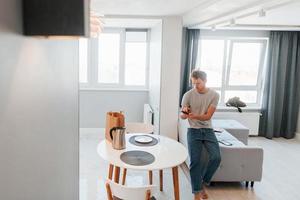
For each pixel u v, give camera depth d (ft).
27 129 2.55
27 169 2.57
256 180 10.78
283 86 17.54
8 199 2.19
